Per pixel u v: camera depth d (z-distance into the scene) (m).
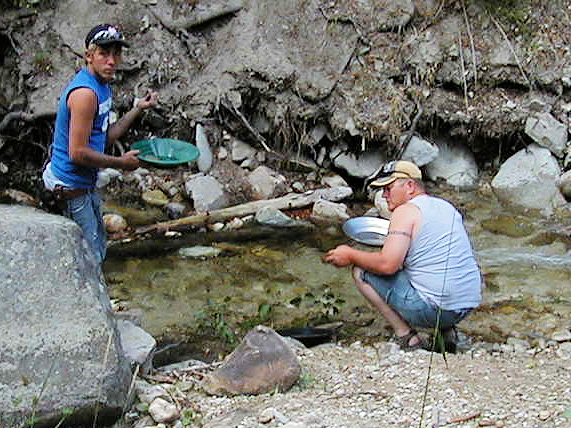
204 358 4.58
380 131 6.70
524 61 7.03
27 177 6.82
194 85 6.92
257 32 6.97
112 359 3.41
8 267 3.45
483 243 6.00
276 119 6.85
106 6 7.04
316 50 6.91
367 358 4.43
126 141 6.89
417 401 3.68
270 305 5.17
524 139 6.98
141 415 3.59
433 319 4.47
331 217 6.40
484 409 3.56
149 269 5.60
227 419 3.55
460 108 6.93
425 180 7.03
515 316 5.02
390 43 7.00
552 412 3.50
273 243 6.02
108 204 6.49
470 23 7.11
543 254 5.82
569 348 4.59
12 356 3.28
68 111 4.07
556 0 7.24
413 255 4.46
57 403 3.26
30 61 6.89
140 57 6.94
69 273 3.51
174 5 7.07
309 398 3.78
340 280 5.51
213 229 6.21
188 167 6.79
